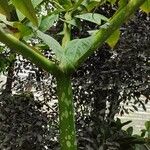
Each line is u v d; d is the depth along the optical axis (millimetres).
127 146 1064
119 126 1107
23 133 1054
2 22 421
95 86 1073
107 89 1071
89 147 1010
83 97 1122
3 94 1116
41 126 1073
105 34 468
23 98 1110
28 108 1090
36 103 1123
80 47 437
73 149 475
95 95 1116
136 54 1030
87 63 1101
